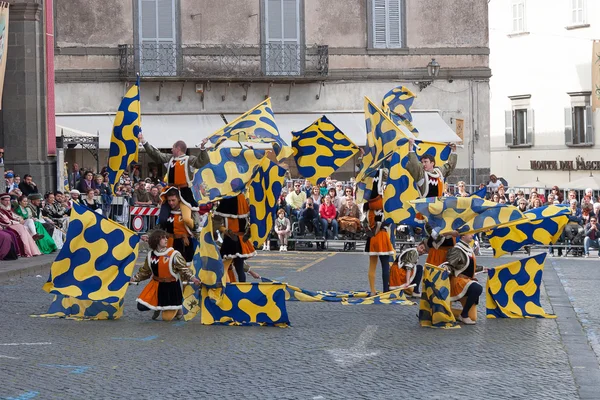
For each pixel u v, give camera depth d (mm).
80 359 10625
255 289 12969
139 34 40531
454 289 13203
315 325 13070
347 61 41969
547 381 9766
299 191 29062
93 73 40125
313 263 22828
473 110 42812
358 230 28359
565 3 49531
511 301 13945
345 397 8992
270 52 41406
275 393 9117
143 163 39531
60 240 25219
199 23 40969
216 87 41281
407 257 15398
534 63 51500
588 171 48719
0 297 15781
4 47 25688
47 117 31516
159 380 9625
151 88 40812
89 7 40125
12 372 9930
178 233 13836
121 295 13367
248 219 14852
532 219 13188
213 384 9469
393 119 16359
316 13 41812
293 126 40875
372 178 15250
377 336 12250
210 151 14375
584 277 20203
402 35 42406
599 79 44594
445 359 10812
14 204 23438
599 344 12055
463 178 42750
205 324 13031
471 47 42719
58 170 31500
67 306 13578
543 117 51188
